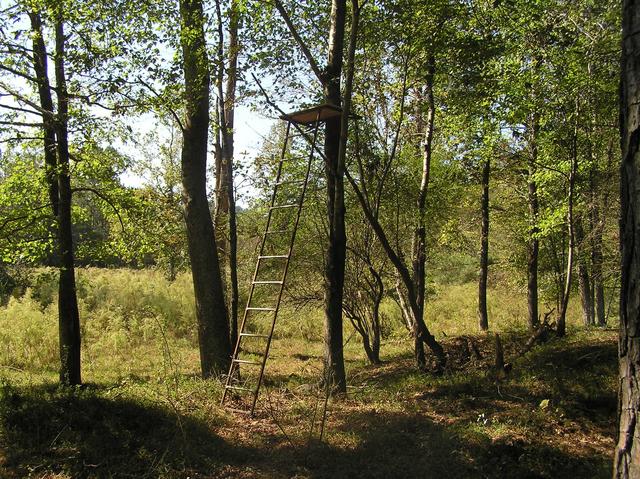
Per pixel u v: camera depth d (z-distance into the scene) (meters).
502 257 20.41
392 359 13.65
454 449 5.75
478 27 10.27
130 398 7.29
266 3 8.16
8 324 15.75
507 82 11.05
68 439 5.96
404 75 9.69
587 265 16.67
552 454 5.68
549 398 7.38
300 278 13.45
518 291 21.20
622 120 2.41
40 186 10.91
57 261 11.49
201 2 9.11
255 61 8.85
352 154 10.88
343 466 5.52
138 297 20.12
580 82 10.41
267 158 12.01
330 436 6.39
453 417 7.00
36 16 9.05
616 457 2.37
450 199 14.84
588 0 10.44
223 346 10.14
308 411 7.50
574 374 8.16
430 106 10.73
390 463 5.57
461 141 13.89
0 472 5.23
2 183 11.28
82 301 19.25
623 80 2.39
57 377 11.71
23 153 10.97
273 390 9.30
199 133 10.40
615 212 13.27
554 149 12.69
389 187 11.84
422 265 11.18
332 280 8.52
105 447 5.81
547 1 10.27
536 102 11.20
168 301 20.14
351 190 12.05
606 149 13.09
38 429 6.09
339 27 8.59
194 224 10.38
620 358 2.38
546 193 14.27
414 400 7.99
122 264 29.88
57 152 9.52
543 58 11.14
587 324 17.22
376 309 13.39
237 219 14.03
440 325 20.70
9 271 10.12
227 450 5.99
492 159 15.06
